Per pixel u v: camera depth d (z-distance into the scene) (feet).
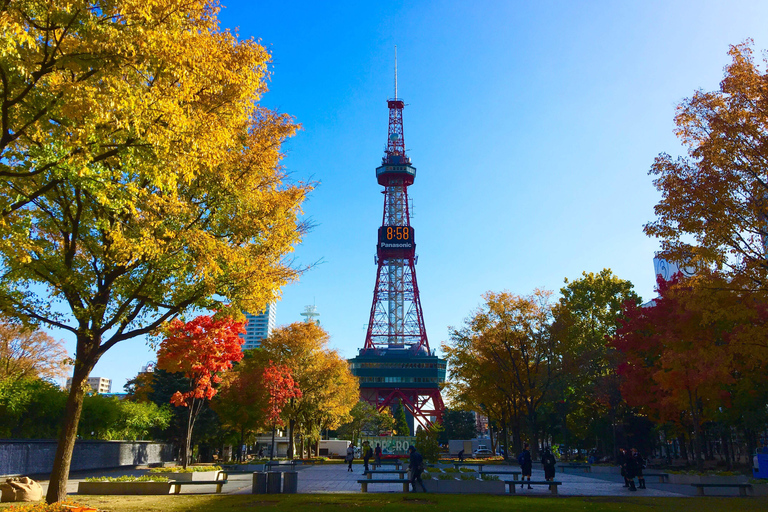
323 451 331.77
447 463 156.46
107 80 40.11
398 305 534.37
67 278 52.90
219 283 57.47
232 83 51.98
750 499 76.64
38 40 39.45
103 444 153.99
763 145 61.41
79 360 56.44
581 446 272.10
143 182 55.26
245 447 261.85
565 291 229.66
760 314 95.50
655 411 158.40
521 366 194.29
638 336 144.25
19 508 47.96
